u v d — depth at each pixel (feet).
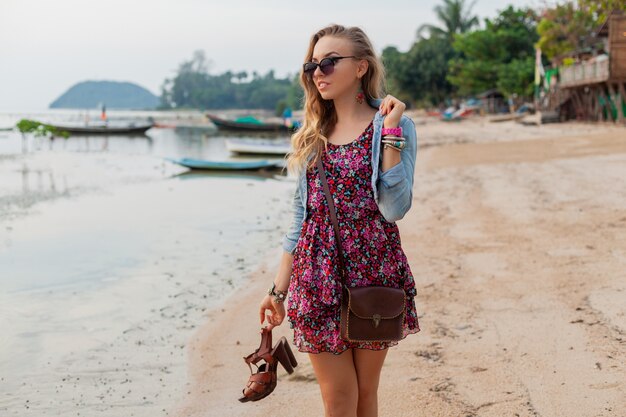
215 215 42.96
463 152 72.43
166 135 180.75
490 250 25.17
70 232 36.83
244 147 104.73
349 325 8.39
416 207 37.73
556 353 14.64
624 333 15.30
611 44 89.92
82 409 14.56
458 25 246.47
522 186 41.75
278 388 14.64
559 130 100.17
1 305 22.77
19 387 15.90
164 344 18.61
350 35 8.99
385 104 8.61
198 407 14.33
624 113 94.27
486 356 14.94
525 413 12.11
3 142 136.15
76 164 85.92
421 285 21.25
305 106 9.23
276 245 32.40
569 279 20.13
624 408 11.84
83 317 21.39
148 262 29.12
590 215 29.99
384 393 13.52
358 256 8.54
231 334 19.10
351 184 8.56
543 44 144.25
